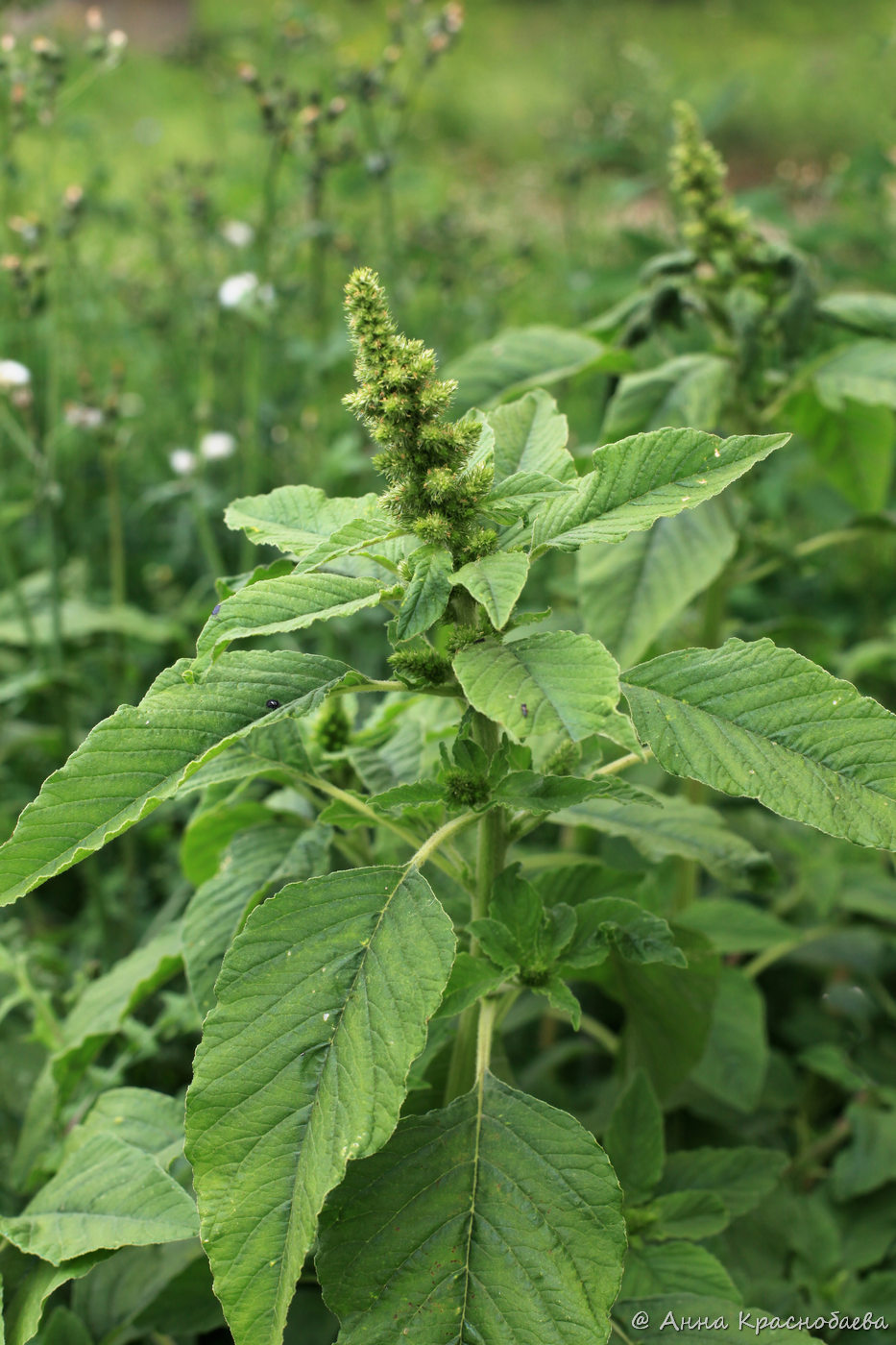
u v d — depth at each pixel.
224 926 0.48
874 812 0.38
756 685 0.40
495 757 0.43
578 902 0.49
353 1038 0.39
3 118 0.88
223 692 0.42
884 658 0.85
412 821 0.47
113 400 0.80
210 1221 0.38
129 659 0.88
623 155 1.20
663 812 0.52
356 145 0.94
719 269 0.62
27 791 0.84
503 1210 0.40
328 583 0.41
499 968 0.43
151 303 1.25
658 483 0.41
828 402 0.60
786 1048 0.67
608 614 0.58
